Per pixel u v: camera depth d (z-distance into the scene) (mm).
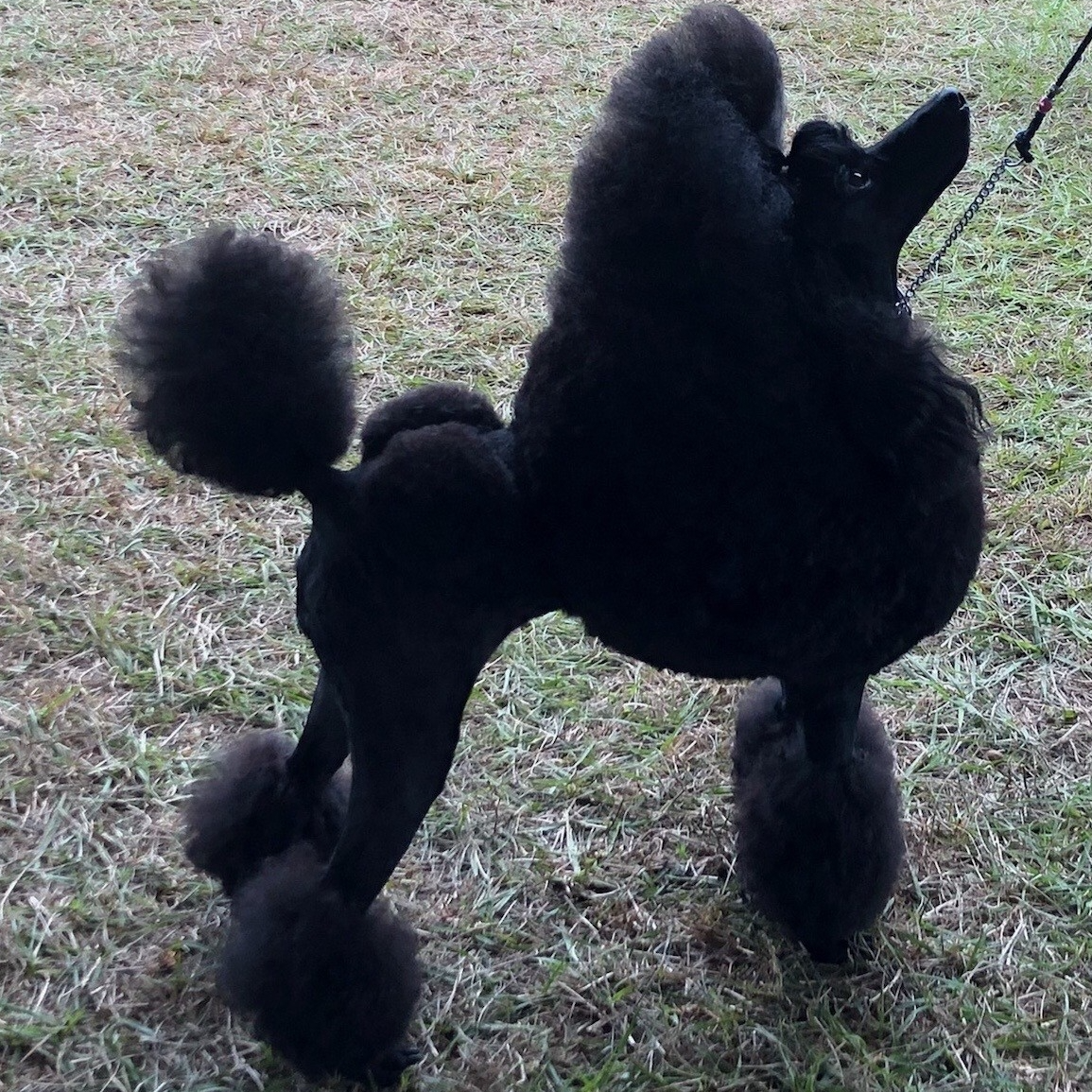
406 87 5273
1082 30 5809
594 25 5902
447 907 2287
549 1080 2004
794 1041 2068
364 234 4242
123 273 4020
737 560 1662
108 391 3512
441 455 1713
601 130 1591
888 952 2217
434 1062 2035
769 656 1771
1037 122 2240
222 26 5734
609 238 1572
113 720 2600
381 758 1816
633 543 1673
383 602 1738
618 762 2584
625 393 1609
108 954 2148
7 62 5227
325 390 1693
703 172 1514
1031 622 2906
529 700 2719
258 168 4629
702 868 2379
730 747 2584
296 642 2820
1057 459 3365
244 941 1932
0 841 2342
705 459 1615
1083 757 2600
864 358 1599
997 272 4145
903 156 1678
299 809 2139
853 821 2082
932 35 5773
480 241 4246
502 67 5488
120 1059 1994
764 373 1588
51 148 4633
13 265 4000
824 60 5484
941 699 2723
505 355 3705
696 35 1579
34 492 3148
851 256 1662
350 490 1747
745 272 1541
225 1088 1972
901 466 1641
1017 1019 2102
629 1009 2119
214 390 1630
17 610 2793
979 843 2402
